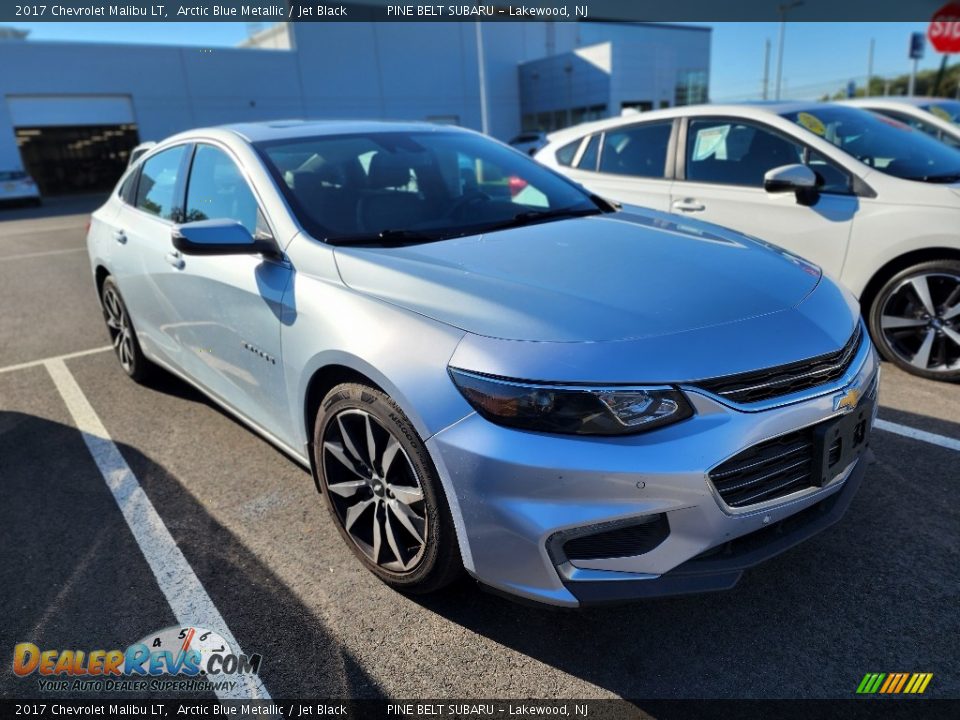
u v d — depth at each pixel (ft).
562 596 5.97
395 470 7.10
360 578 7.89
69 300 23.26
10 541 8.90
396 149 10.47
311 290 7.68
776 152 14.46
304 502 9.54
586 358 5.84
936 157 13.98
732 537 6.07
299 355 7.75
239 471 10.50
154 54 103.60
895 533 8.23
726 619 7.05
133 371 14.01
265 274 8.39
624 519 5.77
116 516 9.39
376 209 9.06
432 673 6.54
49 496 9.99
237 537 8.78
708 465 5.73
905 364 12.92
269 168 9.16
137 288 12.10
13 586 8.00
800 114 14.85
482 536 6.11
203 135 10.82
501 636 6.96
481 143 11.74
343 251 7.89
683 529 5.86
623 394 5.70
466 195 10.06
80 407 13.34
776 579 7.58
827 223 13.32
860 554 7.90
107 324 14.83
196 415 12.70
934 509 8.66
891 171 13.15
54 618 7.46
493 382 5.93
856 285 13.14
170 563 8.31
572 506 5.74
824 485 6.53
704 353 5.96
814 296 7.20
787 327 6.46
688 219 9.89
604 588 5.96
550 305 6.46
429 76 128.67
